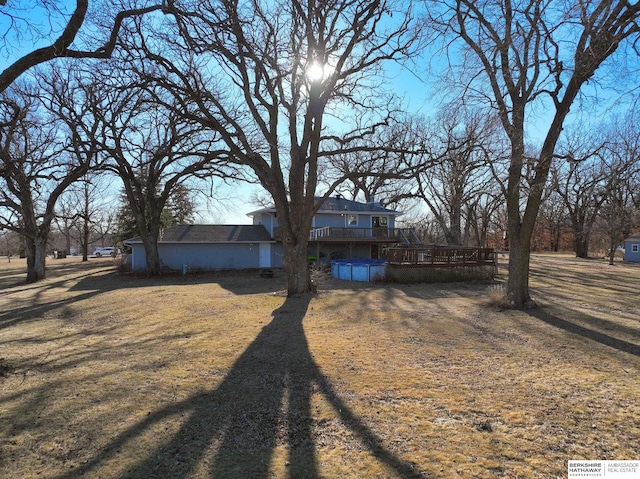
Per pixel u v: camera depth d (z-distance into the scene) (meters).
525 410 4.42
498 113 10.38
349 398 4.81
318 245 28.30
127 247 33.44
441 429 3.97
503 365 6.07
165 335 8.34
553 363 6.15
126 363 6.33
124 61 11.02
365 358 6.51
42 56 6.06
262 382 5.42
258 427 4.05
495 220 47.53
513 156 10.43
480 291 15.85
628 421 4.15
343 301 12.94
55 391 5.10
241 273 25.62
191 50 9.91
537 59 9.61
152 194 23.92
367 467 3.28
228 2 10.19
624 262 36.94
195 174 22.80
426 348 7.09
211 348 7.23
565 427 4.01
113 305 12.66
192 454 3.52
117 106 19.41
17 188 21.39
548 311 10.68
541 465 3.30
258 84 12.80
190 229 28.86
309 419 4.23
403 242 29.27
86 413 4.41
